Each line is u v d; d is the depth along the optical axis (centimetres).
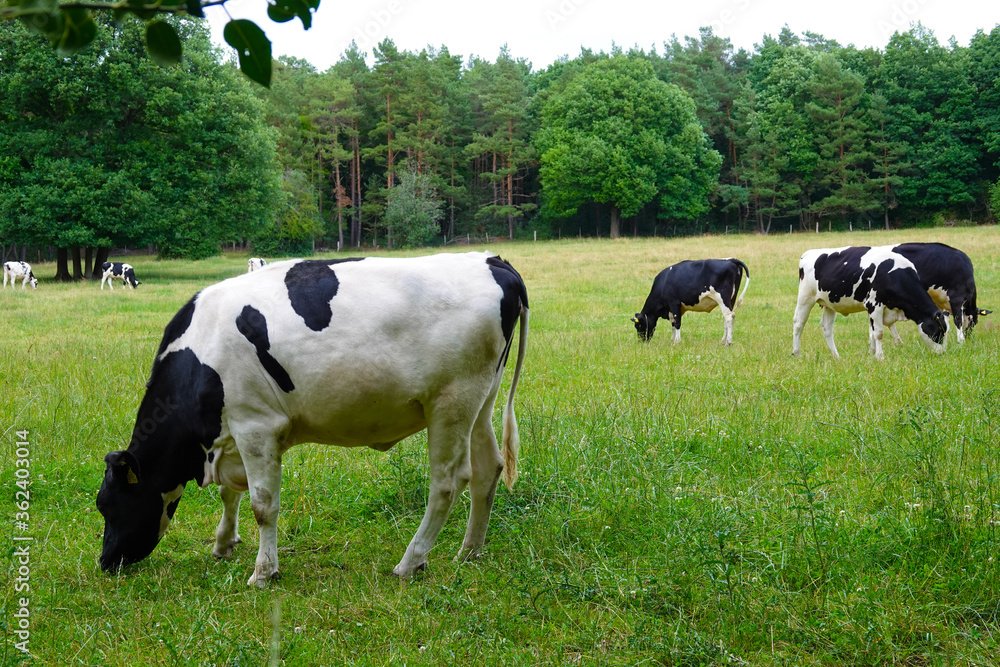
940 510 466
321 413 439
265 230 3838
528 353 1194
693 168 6425
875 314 1109
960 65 6172
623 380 987
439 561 473
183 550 502
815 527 449
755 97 7256
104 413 771
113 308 1947
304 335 427
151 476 457
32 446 662
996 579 394
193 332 443
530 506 536
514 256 3844
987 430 654
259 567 440
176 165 3238
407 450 636
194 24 3300
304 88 6022
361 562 477
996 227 4809
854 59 6838
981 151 6247
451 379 443
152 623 392
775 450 646
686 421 719
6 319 1686
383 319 429
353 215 6525
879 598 390
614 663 349
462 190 6650
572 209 6462
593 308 1905
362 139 6906
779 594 396
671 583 417
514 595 419
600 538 489
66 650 364
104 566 459
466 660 355
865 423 691
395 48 6562
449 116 6850
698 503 528
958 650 351
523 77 8219
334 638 376
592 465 586
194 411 443
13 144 3033
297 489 590
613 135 6103
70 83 2911
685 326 1622
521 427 697
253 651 353
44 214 2956
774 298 2005
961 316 1226
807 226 6638
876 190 6203
